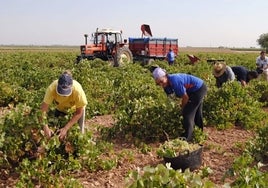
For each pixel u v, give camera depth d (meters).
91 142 6.82
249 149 7.37
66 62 29.59
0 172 6.53
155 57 29.94
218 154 7.65
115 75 17.25
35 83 15.46
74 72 15.43
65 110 6.89
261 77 16.62
